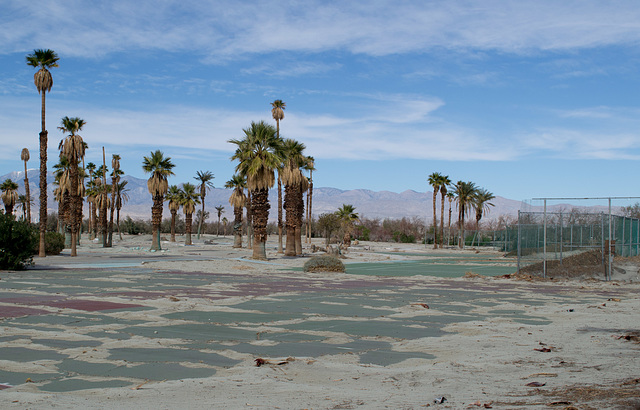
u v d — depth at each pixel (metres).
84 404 6.81
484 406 6.43
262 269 39.03
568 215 34.09
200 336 11.94
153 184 63.09
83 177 72.75
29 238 32.53
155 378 8.36
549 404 6.36
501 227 139.00
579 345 10.95
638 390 6.94
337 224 94.25
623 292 24.39
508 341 11.58
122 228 134.00
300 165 59.88
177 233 145.25
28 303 16.78
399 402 6.87
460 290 24.30
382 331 12.91
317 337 12.05
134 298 18.58
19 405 6.70
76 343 10.95
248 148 49.44
